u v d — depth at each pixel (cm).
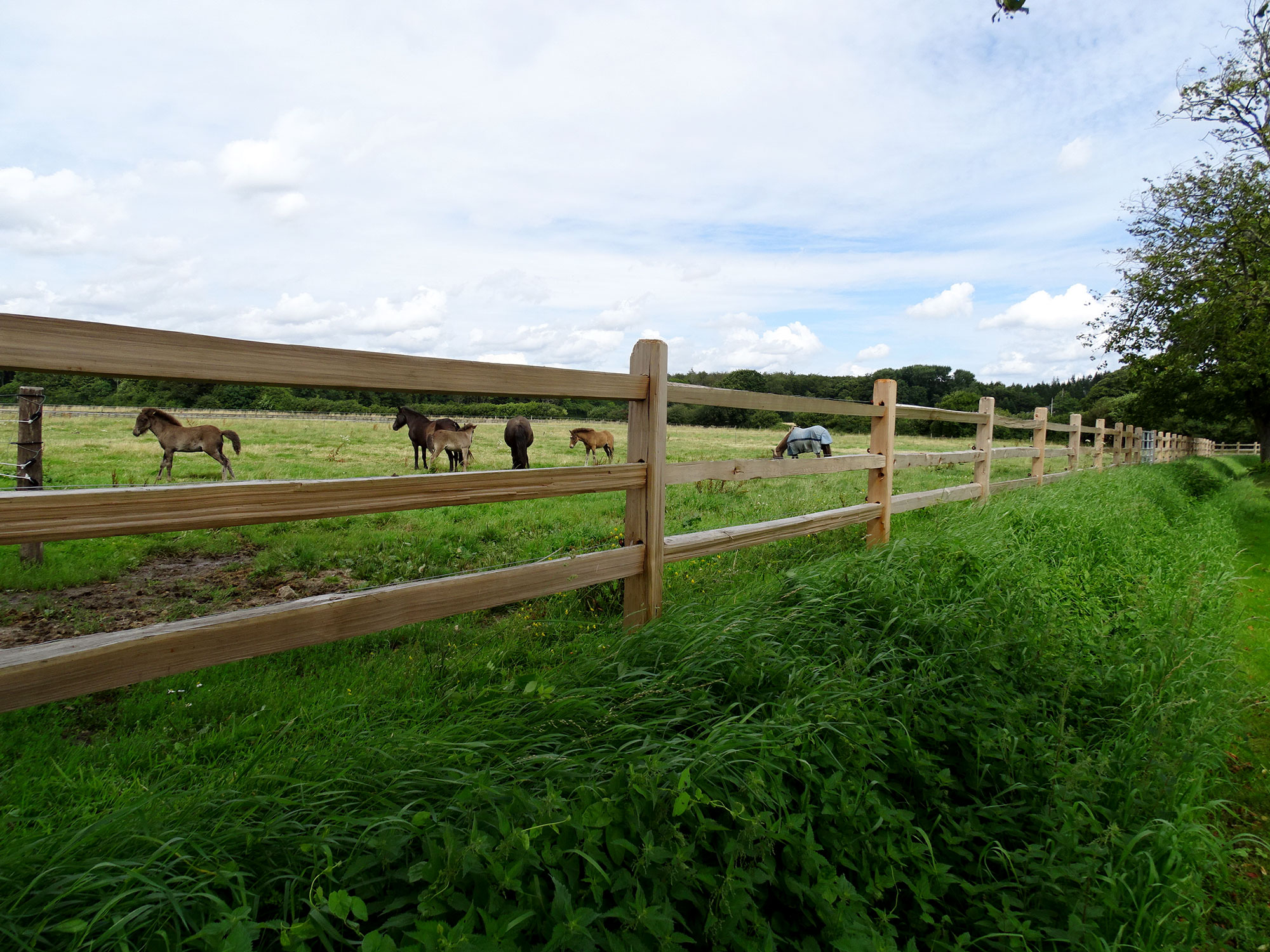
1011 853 196
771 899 176
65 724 267
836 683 258
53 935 129
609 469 295
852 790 205
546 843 147
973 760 237
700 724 233
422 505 226
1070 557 513
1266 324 1504
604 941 140
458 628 380
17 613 412
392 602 218
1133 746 260
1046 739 252
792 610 327
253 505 186
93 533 158
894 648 307
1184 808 222
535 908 139
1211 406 2223
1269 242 1446
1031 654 315
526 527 713
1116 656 331
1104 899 181
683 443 2516
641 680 253
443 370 231
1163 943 183
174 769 226
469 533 668
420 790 178
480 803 165
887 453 536
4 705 146
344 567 546
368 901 142
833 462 468
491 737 209
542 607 419
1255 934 198
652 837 157
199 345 175
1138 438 1897
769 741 209
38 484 551
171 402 2811
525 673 284
